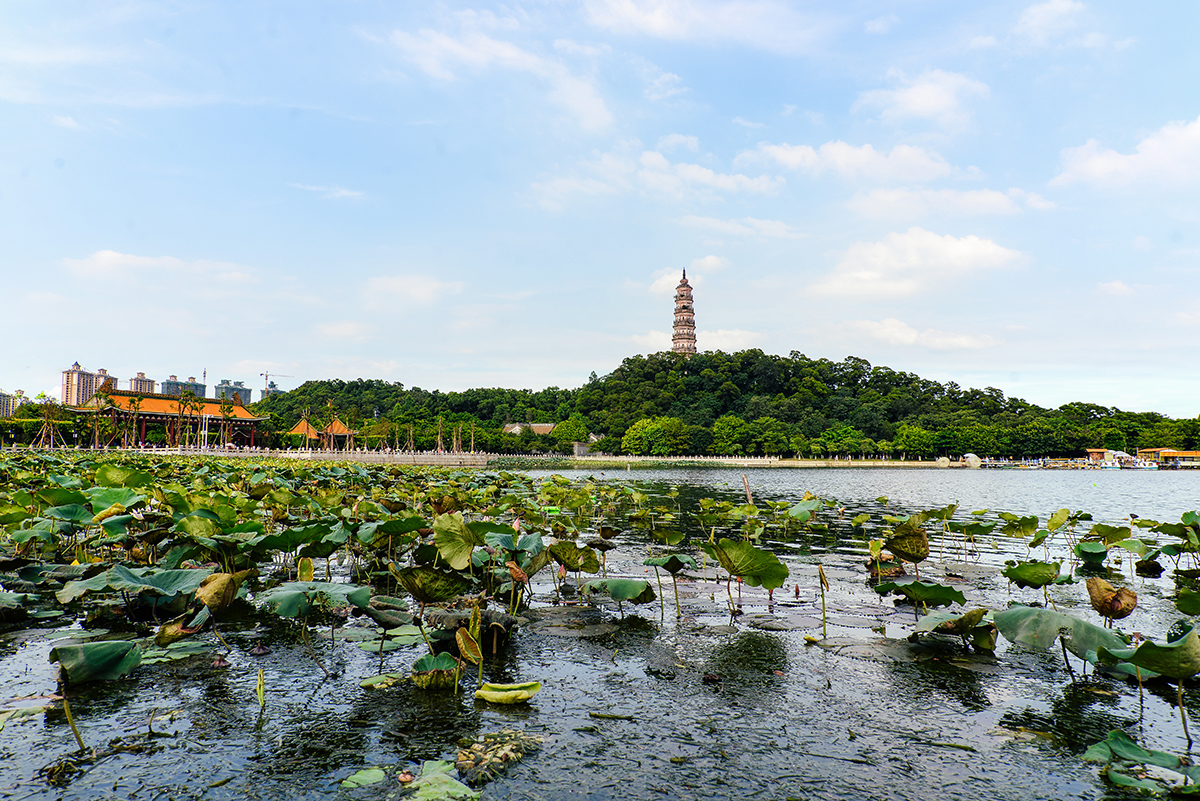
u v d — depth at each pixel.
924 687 6.02
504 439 132.00
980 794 4.16
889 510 25.56
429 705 5.41
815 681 6.15
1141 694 5.86
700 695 5.78
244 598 8.23
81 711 5.15
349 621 7.99
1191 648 4.75
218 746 4.61
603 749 4.70
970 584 10.84
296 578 10.48
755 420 148.50
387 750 4.61
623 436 149.00
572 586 10.50
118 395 87.69
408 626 7.48
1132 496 40.81
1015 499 36.16
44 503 10.12
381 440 124.38
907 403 163.12
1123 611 6.20
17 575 8.70
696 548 14.36
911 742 4.90
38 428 77.19
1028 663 6.70
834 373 186.00
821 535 17.06
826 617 8.51
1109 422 148.62
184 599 7.66
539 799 4.01
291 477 22.19
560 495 20.47
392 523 8.88
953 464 140.75
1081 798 4.12
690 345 197.50
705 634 7.71
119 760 4.37
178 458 42.22
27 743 4.59
